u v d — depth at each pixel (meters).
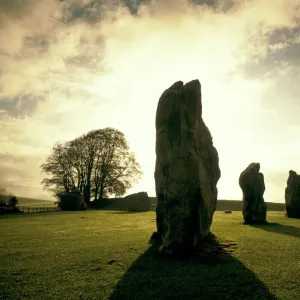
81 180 62.84
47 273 10.53
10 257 12.80
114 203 59.09
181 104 13.77
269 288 8.98
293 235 18.38
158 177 16.03
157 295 8.57
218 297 8.42
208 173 15.84
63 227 23.70
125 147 63.03
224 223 26.53
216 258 12.31
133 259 12.23
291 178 35.75
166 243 12.76
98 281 9.68
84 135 63.12
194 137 13.85
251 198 26.61
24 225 25.48
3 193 59.31
